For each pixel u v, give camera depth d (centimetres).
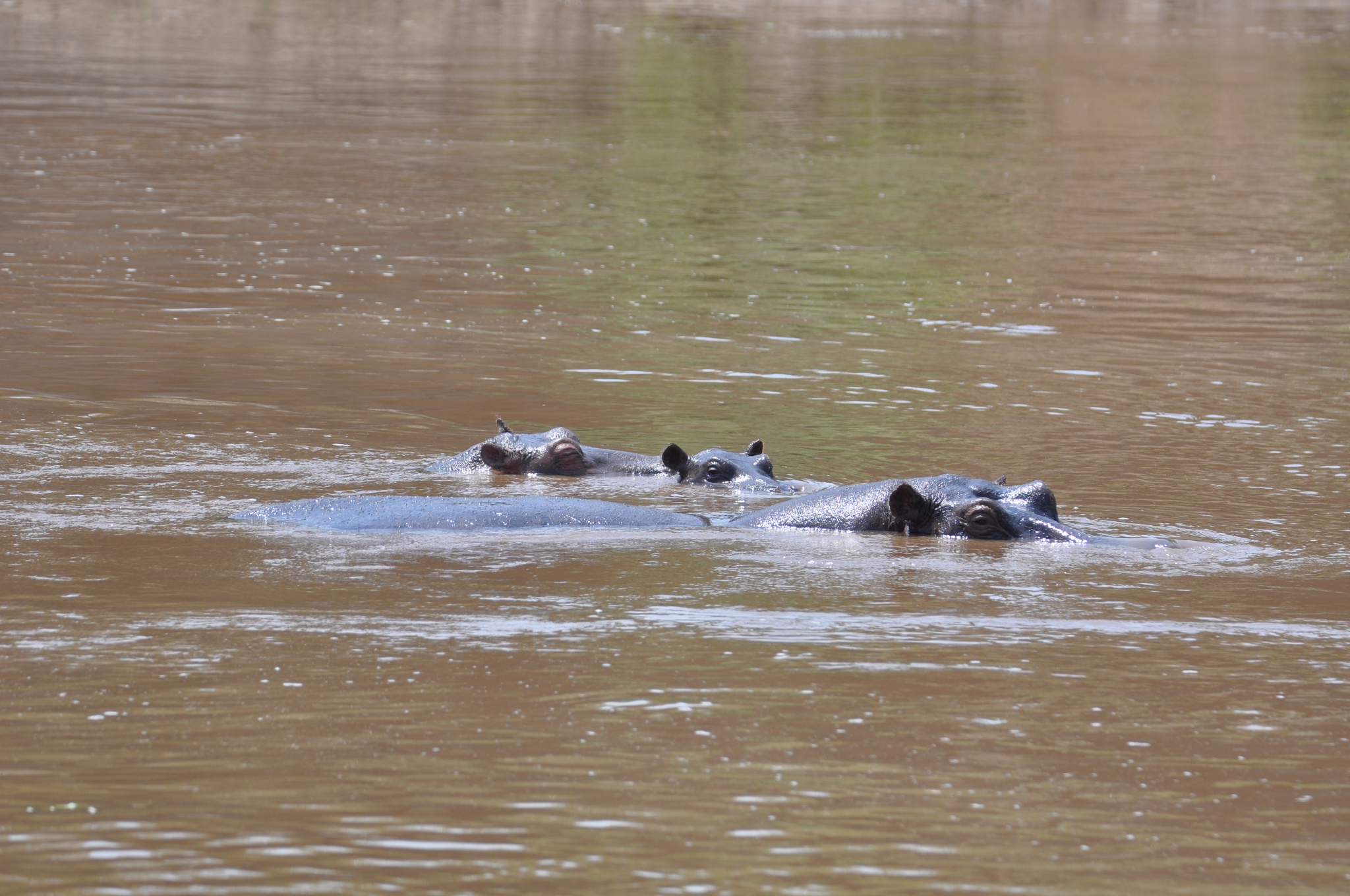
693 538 3325
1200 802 1894
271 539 3209
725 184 9994
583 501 3566
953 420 4781
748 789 1898
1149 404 5062
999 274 7544
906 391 5188
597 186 9738
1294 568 3133
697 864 1695
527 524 3403
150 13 19038
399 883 1639
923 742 2072
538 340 5844
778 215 9044
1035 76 16125
